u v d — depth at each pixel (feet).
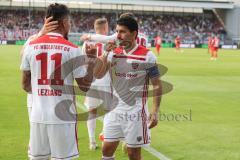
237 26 318.45
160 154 34.94
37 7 303.48
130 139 25.81
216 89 75.41
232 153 35.40
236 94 69.77
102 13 316.40
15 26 287.69
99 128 43.52
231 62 146.61
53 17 22.54
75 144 22.99
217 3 314.76
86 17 310.45
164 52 210.18
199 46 290.76
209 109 55.52
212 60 155.33
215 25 323.57
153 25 315.78
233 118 49.93
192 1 312.09
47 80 22.25
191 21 323.98
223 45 286.46
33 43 22.63
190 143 38.47
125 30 25.14
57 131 22.33
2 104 56.80
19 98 61.82
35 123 22.52
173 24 319.27
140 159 26.73
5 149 35.58
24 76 23.18
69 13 22.98
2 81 81.00
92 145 36.01
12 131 41.91
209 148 36.88
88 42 32.09
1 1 301.02
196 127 44.93
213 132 42.78
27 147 36.22
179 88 75.56
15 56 146.72
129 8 321.73
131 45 25.43
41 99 22.44
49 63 22.18
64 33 23.03
